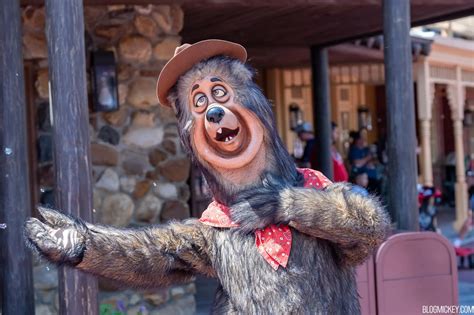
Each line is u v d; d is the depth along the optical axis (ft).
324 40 31.99
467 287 29.58
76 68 15.11
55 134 15.07
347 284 9.20
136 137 22.90
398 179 19.48
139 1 20.07
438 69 45.91
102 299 21.70
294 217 8.45
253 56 36.81
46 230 8.87
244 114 8.98
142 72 22.98
